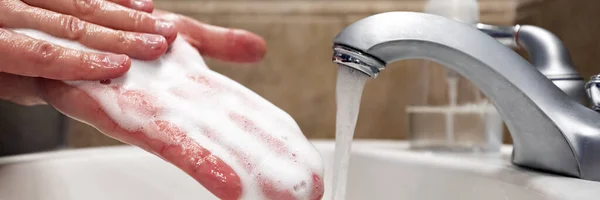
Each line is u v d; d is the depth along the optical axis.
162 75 0.59
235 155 0.54
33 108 0.79
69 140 0.96
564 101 0.56
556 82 0.60
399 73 1.02
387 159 0.72
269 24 1.03
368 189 0.73
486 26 0.64
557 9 0.82
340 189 0.58
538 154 0.58
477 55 0.55
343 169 0.57
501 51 0.56
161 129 0.54
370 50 0.53
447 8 0.71
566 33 0.80
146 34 0.58
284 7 1.03
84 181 0.67
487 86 0.57
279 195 0.53
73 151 0.73
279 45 1.03
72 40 0.58
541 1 0.86
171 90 0.58
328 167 0.75
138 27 0.59
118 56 0.56
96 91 0.56
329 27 1.03
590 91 0.57
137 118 0.55
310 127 1.03
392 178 0.71
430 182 0.67
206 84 0.59
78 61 0.55
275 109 0.58
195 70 0.61
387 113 1.03
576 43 0.78
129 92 0.56
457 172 0.64
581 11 0.77
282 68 1.03
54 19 0.58
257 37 0.72
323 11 1.03
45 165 0.65
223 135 0.55
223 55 0.72
